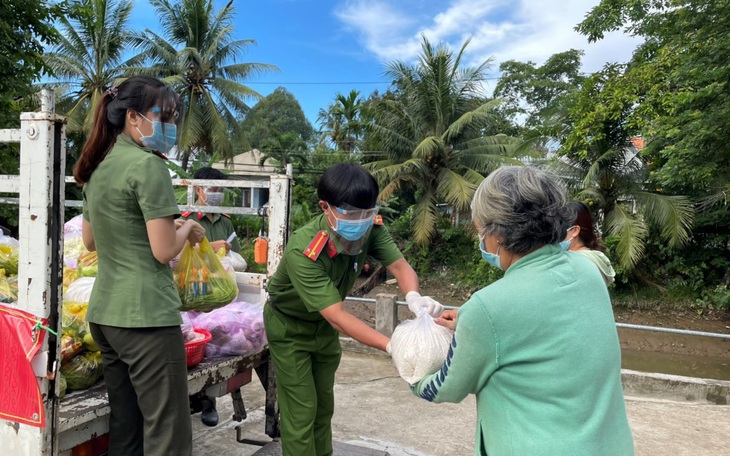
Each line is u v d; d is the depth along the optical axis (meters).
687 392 4.79
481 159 15.98
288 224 3.06
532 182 1.32
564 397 1.24
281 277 2.29
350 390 4.61
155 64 21.45
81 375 2.12
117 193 1.79
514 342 1.26
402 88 17.31
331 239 2.12
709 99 8.57
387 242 2.43
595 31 10.98
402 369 1.52
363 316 12.13
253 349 2.80
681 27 9.24
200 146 22.64
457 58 16.86
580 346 1.25
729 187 9.33
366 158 19.81
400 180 16.34
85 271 2.96
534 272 1.31
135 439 2.01
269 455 2.82
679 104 8.73
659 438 3.75
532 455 1.22
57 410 1.79
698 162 8.88
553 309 1.26
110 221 1.81
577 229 2.74
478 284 14.93
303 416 2.37
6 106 8.06
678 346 10.80
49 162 1.70
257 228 15.98
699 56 8.54
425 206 15.80
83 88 20.39
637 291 12.95
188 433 1.93
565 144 12.16
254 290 3.15
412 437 3.61
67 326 2.16
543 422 1.24
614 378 1.31
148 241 1.84
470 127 16.52
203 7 21.38
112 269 1.83
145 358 1.81
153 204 1.77
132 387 1.98
